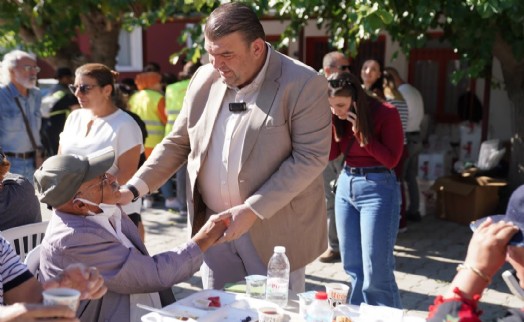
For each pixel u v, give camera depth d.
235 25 2.81
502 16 5.75
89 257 2.63
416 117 7.18
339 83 3.83
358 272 4.11
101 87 4.23
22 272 2.42
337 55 5.84
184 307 2.65
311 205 3.26
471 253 1.96
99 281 2.21
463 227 7.36
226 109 3.12
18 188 3.50
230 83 2.97
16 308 1.84
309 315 2.52
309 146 3.02
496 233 1.92
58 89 7.22
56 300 1.84
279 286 2.77
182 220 7.63
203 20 6.13
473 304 1.91
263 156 3.04
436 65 10.42
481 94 9.50
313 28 10.05
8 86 6.17
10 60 6.10
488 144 7.89
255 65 2.97
